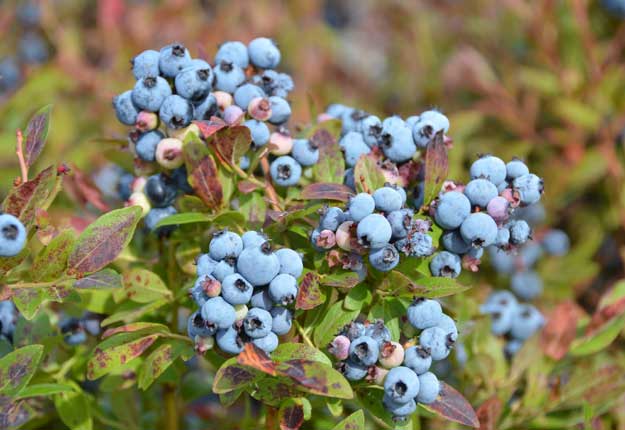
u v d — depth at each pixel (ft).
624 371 1.37
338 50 2.79
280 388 1.13
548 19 1.85
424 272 1.18
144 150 1.22
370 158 1.18
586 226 1.83
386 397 1.12
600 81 1.77
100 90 1.91
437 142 1.16
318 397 1.19
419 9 2.54
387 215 1.12
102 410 1.39
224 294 1.08
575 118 1.74
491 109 1.88
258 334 1.09
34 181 1.09
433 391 1.11
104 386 1.28
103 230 1.13
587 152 1.76
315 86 2.38
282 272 1.10
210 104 1.21
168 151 1.21
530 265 1.71
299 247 1.23
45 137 1.16
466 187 1.15
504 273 1.68
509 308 1.49
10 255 1.06
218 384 1.10
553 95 1.82
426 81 2.30
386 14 2.87
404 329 1.15
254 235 1.11
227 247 1.09
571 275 1.71
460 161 1.80
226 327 1.09
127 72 1.96
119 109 1.21
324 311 1.18
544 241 1.73
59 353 1.31
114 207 1.49
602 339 1.42
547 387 1.43
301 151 1.23
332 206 1.18
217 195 1.22
